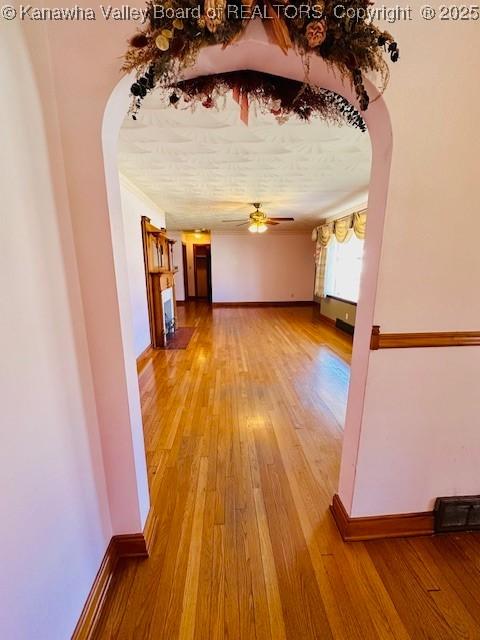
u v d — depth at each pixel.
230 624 1.06
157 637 1.02
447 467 1.31
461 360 1.19
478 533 1.39
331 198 4.24
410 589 1.16
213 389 3.01
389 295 1.09
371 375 1.17
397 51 0.81
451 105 0.94
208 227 7.27
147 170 2.94
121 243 1.09
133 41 0.82
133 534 1.27
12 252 0.71
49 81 0.85
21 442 0.72
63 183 0.92
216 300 8.35
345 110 1.12
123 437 1.17
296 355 4.09
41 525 0.79
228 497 1.62
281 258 8.16
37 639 0.76
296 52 0.85
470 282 1.11
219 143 2.26
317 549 1.32
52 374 0.86
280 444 2.09
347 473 1.36
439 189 1.01
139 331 3.86
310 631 1.04
